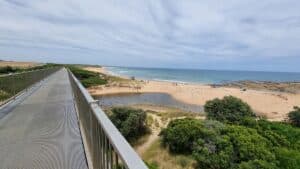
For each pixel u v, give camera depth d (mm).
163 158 16562
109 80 63438
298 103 39312
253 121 21062
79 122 4883
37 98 8570
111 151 1576
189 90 54844
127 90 53656
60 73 25234
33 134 4469
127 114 20656
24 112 6320
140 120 20484
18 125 5082
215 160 14039
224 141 14773
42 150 3684
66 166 3131
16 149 3727
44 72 16594
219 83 84688
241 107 23922
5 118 5660
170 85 64500
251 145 14438
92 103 2666
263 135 17938
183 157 16047
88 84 54469
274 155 14430
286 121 26609
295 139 18719
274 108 35625
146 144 19125
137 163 1006
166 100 43156
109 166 1642
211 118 23609
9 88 7977
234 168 13539
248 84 79312
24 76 10203
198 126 16406
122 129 19484
